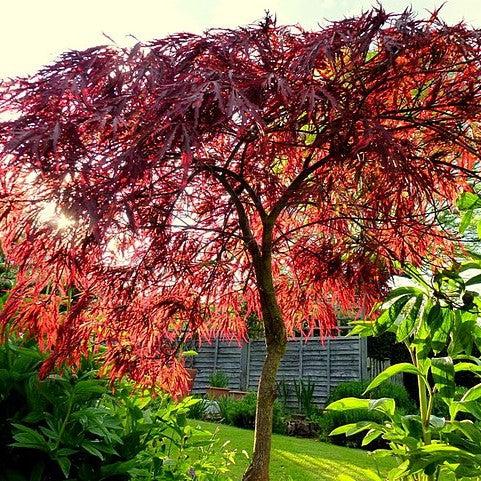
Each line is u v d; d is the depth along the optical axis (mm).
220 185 2346
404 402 8273
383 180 2037
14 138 1525
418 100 1986
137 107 1666
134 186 1724
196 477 2432
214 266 2328
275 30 1909
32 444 1716
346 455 5793
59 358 1869
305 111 1723
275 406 8258
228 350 11094
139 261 2174
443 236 2195
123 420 2188
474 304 2215
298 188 2002
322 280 2422
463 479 2270
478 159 1912
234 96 1490
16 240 1843
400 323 2357
